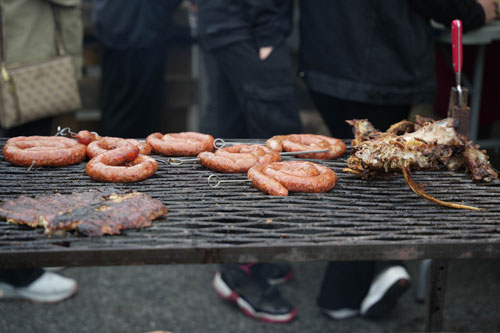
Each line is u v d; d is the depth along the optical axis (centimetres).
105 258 104
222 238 110
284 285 213
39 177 135
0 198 125
